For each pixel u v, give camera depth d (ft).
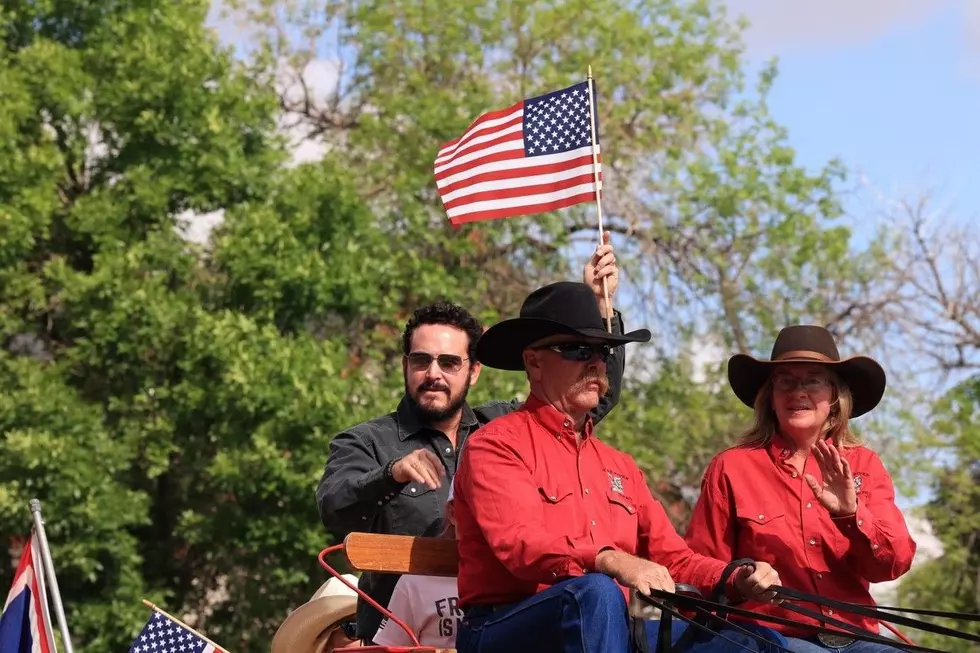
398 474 29.07
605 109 98.63
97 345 84.74
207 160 85.71
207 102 87.35
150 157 87.10
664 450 92.63
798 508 29.60
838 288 100.42
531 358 27.37
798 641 28.50
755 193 97.60
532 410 27.12
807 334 30.22
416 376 33.24
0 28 88.28
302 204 86.94
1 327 83.76
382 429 33.37
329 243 88.12
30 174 83.66
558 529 26.14
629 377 97.55
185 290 85.56
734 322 99.04
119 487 82.17
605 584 24.16
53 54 86.33
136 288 83.05
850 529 27.96
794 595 25.44
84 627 81.66
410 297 93.56
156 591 83.97
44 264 86.48
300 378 81.82
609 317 31.48
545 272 98.32
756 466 30.17
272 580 83.82
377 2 100.58
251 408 80.33
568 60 100.42
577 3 99.25
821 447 27.76
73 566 81.56
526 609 25.09
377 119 98.73
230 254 84.12
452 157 34.45
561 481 26.50
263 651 86.94
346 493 29.99
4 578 84.69
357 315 89.81
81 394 86.53
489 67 101.30
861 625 29.25
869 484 29.81
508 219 95.30
